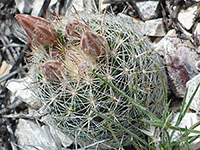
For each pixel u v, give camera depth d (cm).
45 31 17
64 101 16
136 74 16
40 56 18
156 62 18
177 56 21
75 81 16
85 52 16
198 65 20
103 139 18
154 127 16
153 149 16
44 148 20
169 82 21
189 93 20
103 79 15
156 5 23
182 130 16
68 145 21
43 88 17
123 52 16
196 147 18
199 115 19
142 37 19
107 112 16
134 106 17
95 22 18
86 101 16
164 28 23
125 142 19
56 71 16
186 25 22
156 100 18
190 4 22
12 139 24
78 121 17
